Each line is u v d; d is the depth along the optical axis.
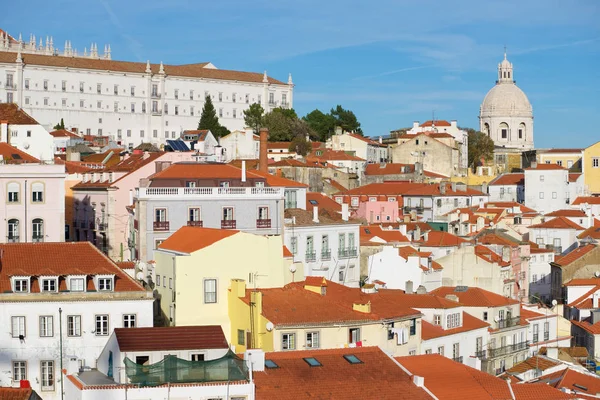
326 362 87.50
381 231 170.50
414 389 85.50
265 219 138.75
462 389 87.62
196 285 105.50
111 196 159.88
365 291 118.56
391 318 103.50
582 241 184.50
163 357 86.00
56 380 97.25
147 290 100.75
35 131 178.75
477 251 157.75
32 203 133.25
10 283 98.19
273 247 109.88
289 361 86.69
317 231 148.50
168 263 107.69
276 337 97.06
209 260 106.25
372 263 152.12
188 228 117.38
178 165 142.12
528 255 172.88
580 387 97.19
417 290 131.62
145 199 132.75
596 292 140.62
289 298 103.25
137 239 134.62
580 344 132.25
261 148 171.38
